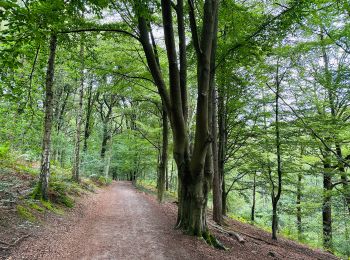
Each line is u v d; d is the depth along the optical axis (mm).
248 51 10570
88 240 8648
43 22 6367
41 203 10680
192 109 23312
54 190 13117
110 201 18812
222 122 16516
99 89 15703
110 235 9438
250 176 21125
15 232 7465
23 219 8516
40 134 14961
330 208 17953
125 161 37312
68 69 16672
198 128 9586
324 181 18125
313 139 14633
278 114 14648
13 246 6684
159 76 10203
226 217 18078
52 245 7523
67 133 32281
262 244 12125
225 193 18656
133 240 8906
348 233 17719
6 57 6320
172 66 9445
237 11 10500
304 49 13750
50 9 6125
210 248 8898
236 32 10602
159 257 7441
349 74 14328
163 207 16938
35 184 11953
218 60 11094
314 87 16625
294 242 16562
